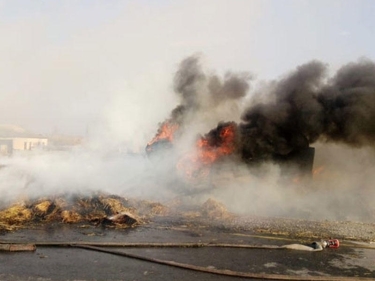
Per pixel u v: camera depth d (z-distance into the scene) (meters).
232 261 13.30
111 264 12.59
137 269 12.16
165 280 11.20
